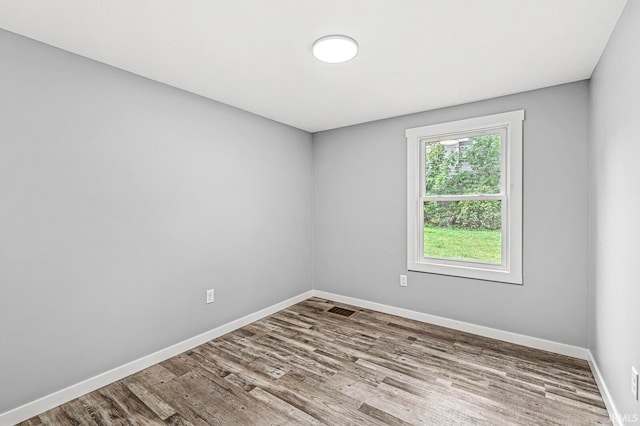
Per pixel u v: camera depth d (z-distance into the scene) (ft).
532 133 8.86
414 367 7.97
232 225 10.36
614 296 6.01
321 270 13.74
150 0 5.01
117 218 7.49
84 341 6.95
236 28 5.83
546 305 8.80
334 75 7.91
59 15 5.42
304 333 10.10
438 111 10.49
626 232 5.28
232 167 10.32
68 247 6.70
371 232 12.16
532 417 6.08
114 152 7.42
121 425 5.93
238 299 10.57
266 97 9.44
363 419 6.07
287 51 6.69
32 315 6.22
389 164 11.61
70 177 6.72
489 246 9.86
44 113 6.34
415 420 6.04
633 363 4.98
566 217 8.46
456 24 5.68
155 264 8.27
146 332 8.09
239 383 7.30
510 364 8.07
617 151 5.73
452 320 10.39
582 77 7.99
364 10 5.27
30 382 6.19
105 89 7.25
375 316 11.56
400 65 7.30
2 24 5.67
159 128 8.32
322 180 13.56
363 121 12.01
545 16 5.43
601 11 5.30
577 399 6.63
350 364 8.14
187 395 6.86
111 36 6.11
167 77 8.04
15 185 5.99
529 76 7.93
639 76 4.59
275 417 6.14
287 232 12.58
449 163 10.57
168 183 8.54
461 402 6.56
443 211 10.70
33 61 6.20
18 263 6.04
